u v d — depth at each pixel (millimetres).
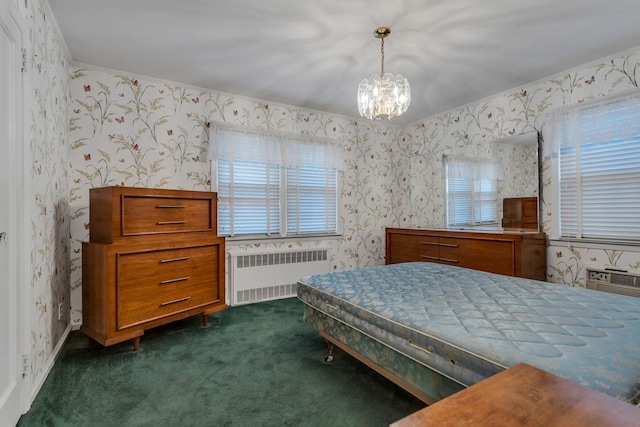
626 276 2506
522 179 3166
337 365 2037
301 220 3885
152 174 3012
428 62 2666
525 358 1026
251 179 3553
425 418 616
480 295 1714
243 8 1956
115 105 2846
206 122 3285
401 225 4602
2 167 1385
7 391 1401
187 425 1477
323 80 3037
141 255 2279
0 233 1363
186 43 2375
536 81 3033
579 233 2803
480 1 1886
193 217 2646
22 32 1555
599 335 1180
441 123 4023
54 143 2184
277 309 3217
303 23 2117
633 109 2453
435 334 1299
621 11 1976
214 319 2912
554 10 1968
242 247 3504
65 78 2506
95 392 1737
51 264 2098
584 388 718
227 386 1798
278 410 1585
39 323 1820
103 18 2057
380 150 4453
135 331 2229
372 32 2225
